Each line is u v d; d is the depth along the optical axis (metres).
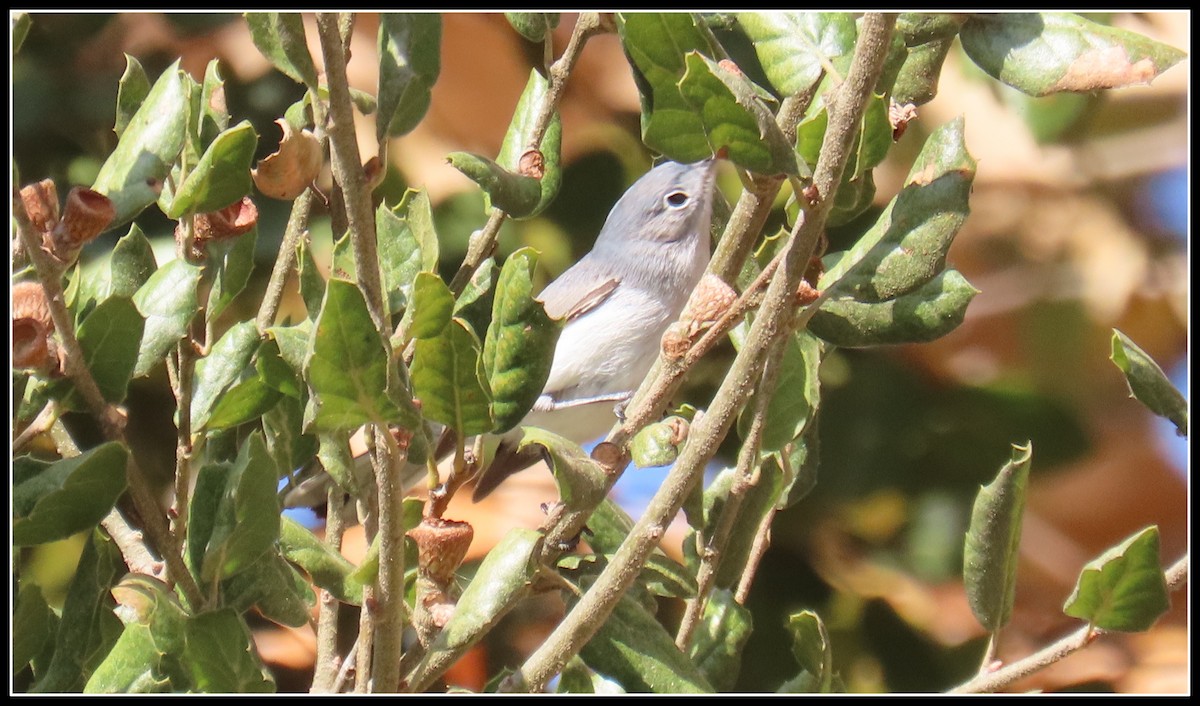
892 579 10.30
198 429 5.64
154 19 9.87
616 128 10.97
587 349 10.32
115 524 6.02
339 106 4.39
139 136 5.41
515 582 4.91
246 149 5.03
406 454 5.27
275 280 6.65
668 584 6.02
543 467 10.42
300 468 6.54
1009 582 5.50
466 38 10.53
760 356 4.81
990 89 12.27
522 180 5.56
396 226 5.89
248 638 5.04
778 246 6.33
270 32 4.93
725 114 4.44
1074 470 11.49
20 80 9.66
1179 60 5.10
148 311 5.44
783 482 6.47
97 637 5.58
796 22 5.50
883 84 5.70
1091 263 12.43
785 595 10.34
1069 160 12.52
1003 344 12.32
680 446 5.25
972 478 10.83
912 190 5.15
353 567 5.75
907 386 10.91
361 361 4.36
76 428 8.43
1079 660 10.42
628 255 10.54
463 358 4.63
